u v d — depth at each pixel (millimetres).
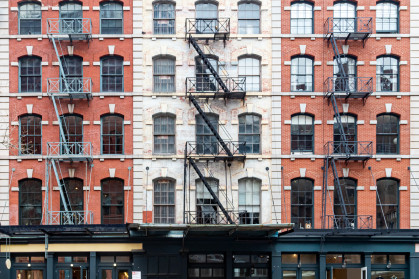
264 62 26391
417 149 26094
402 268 25625
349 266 25656
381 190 26172
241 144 26109
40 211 25719
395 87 26672
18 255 25453
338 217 25766
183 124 26047
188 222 25359
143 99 26109
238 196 25969
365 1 26812
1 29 26234
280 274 25188
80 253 25453
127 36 26281
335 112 25781
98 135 25891
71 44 26234
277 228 22141
